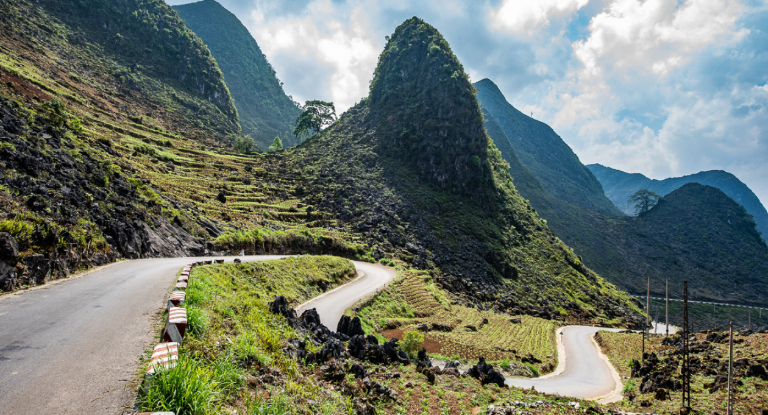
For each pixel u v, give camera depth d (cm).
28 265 1705
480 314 7119
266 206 8581
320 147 15012
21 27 15500
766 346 3434
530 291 9775
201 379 735
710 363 3312
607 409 2208
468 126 13838
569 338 6906
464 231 10738
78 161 3672
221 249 4784
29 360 828
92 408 638
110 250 2756
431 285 7406
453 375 2320
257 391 935
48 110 5103
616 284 18475
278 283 3991
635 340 6369
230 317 1496
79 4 19712
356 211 10031
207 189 8394
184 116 18250
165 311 1362
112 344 973
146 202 4272
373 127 15462
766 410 2230
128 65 19025
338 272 5978
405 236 9519
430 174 12781
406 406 1548
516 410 1867
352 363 1711
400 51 17588
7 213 1959
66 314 1241
